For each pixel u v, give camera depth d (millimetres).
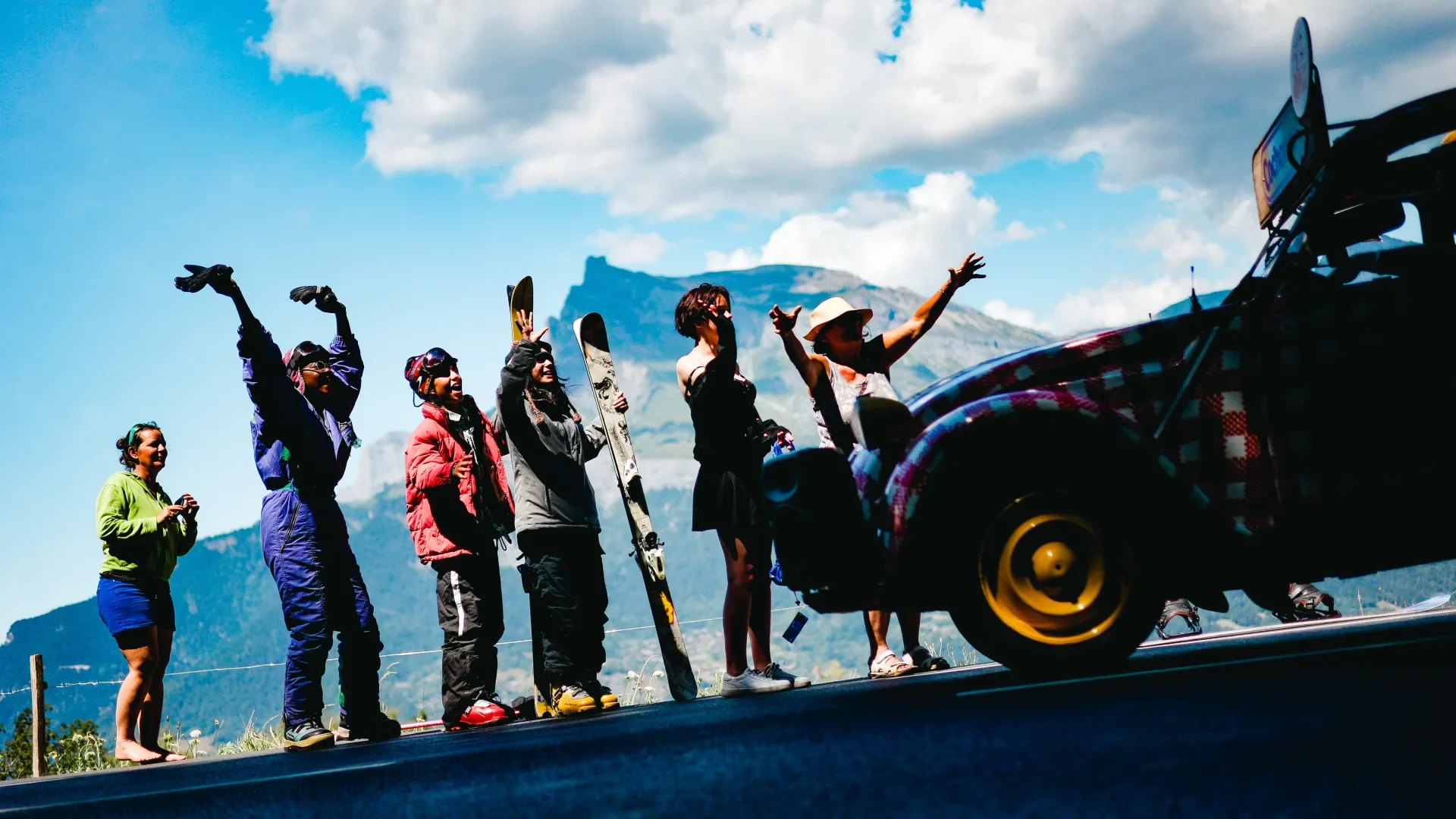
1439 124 4797
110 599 7371
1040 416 4566
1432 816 2059
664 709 6430
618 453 7797
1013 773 2732
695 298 7031
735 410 6926
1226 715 3154
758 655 7191
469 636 7375
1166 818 2215
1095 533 4570
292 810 3490
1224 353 4625
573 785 3355
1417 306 4633
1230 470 4559
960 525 4582
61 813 3961
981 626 4555
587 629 7355
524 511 7270
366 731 7262
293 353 7566
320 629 7094
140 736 7555
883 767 3002
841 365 7168
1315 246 4734
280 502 7180
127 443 7641
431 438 7418
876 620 7395
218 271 6824
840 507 4863
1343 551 4566
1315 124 4730
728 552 6961
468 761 4301
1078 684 4281
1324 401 4582
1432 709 2896
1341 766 2441
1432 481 4547
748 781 3041
